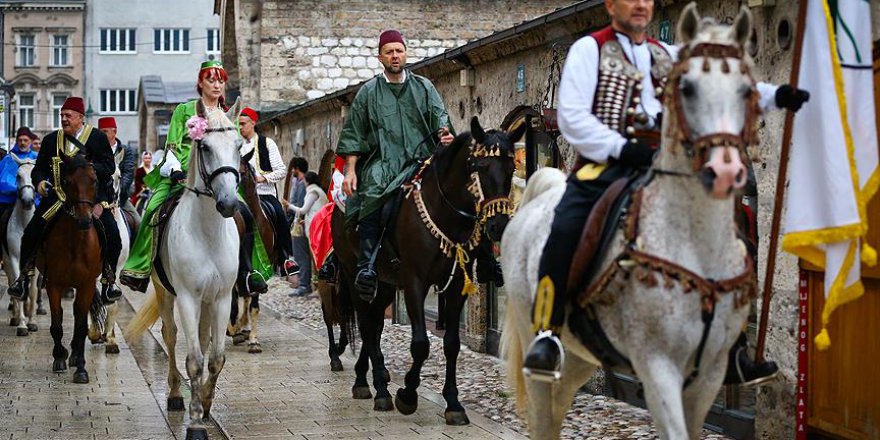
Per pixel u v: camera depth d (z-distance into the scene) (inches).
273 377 442.6
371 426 344.8
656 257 183.6
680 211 183.5
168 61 2783.0
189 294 332.8
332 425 346.9
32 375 449.4
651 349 185.2
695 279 181.6
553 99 414.0
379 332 382.3
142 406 383.2
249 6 1151.0
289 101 1123.3
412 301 348.8
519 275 227.0
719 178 165.9
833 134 201.8
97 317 489.7
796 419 287.6
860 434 269.6
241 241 381.4
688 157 177.9
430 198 346.0
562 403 231.1
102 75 2778.1
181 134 362.6
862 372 269.0
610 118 202.5
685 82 171.9
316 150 900.0
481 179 324.8
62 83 2787.9
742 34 175.9
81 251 437.4
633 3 204.5
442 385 416.2
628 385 366.3
